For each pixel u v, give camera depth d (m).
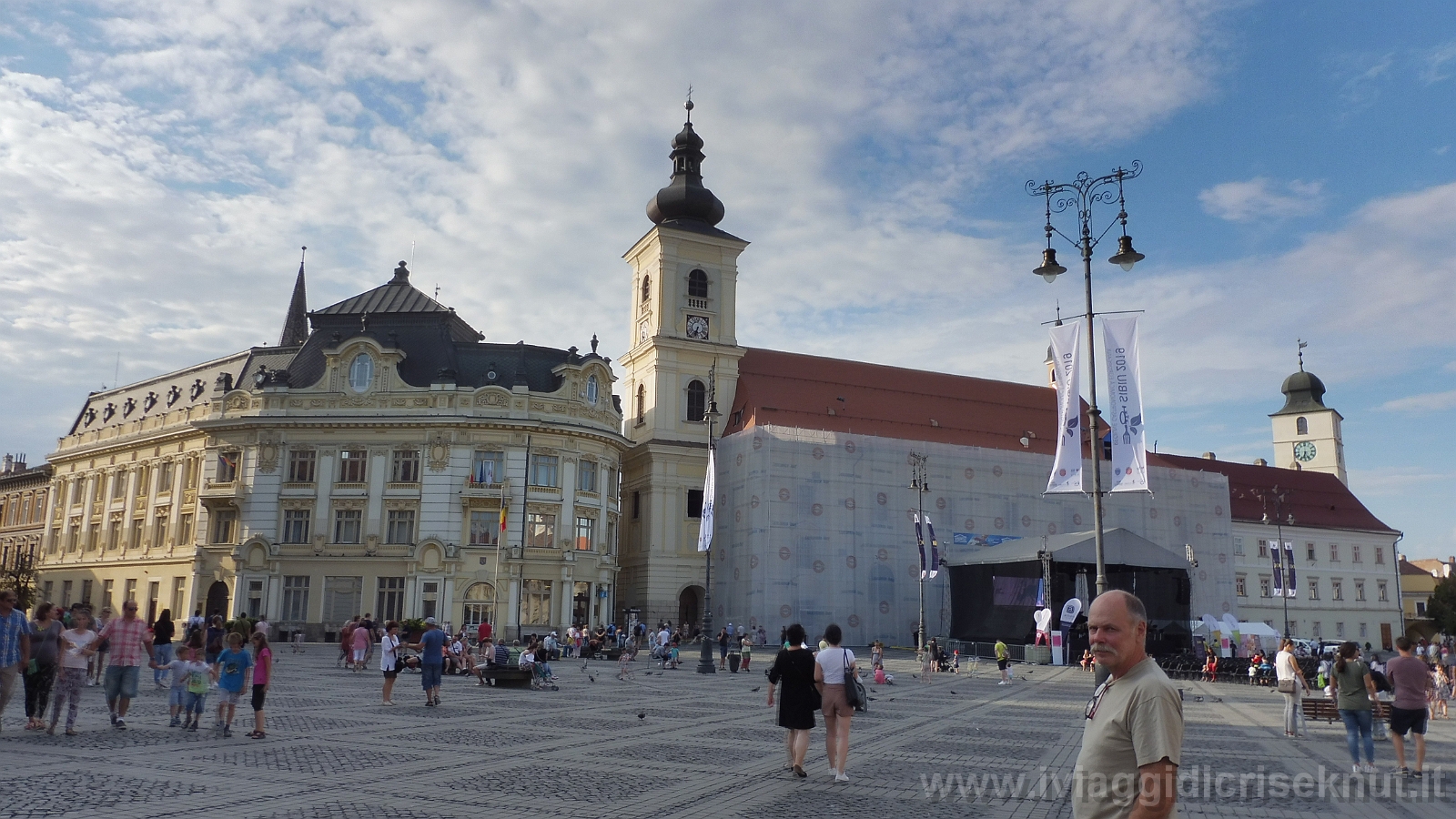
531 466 69.19
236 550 69.19
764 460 75.25
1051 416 95.94
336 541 68.50
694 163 87.19
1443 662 41.88
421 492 68.19
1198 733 24.97
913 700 33.44
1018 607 68.62
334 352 70.81
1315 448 128.75
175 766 15.90
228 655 19.89
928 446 81.25
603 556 72.44
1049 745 20.97
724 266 85.69
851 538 76.75
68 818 11.88
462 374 71.50
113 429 84.81
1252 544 108.25
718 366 83.88
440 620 66.06
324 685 33.81
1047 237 27.20
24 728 20.33
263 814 12.41
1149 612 69.50
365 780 14.95
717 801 13.96
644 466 81.50
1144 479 27.17
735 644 72.12
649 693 33.69
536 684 35.69
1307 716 26.39
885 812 13.48
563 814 12.84
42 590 86.94
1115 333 28.30
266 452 70.12
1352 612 112.19
